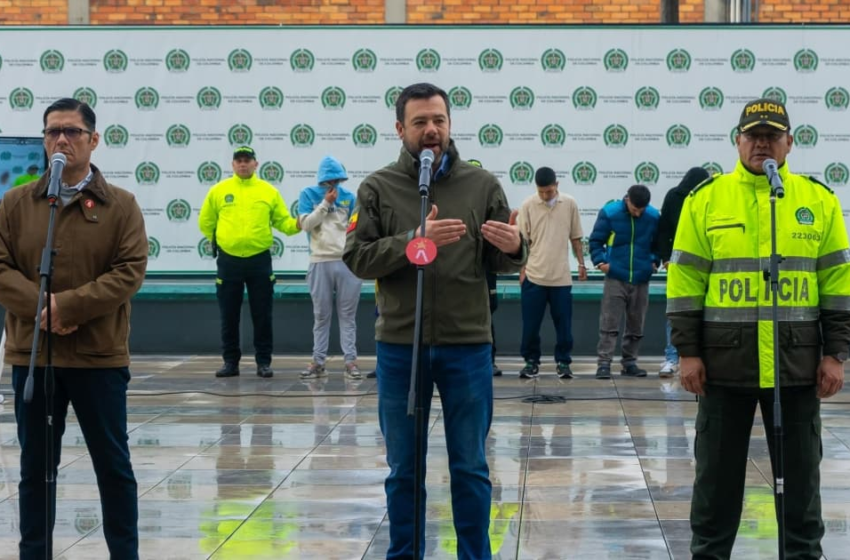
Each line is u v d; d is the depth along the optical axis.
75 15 18.69
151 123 17.42
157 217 17.47
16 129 17.44
